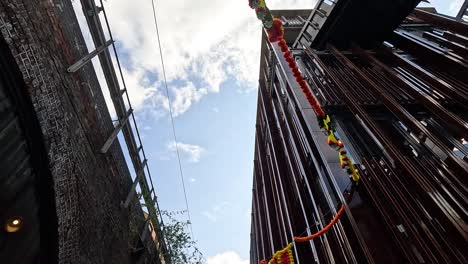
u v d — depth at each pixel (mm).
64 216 5129
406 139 7570
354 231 6145
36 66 4590
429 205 5559
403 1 10164
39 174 4879
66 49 5613
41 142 4758
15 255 4605
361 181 6719
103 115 6883
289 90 14516
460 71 8594
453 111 7445
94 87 6605
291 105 13914
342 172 7457
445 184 5789
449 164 6199
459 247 4734
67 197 5184
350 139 8258
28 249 4867
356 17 10938
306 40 14133
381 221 6043
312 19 13281
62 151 5078
